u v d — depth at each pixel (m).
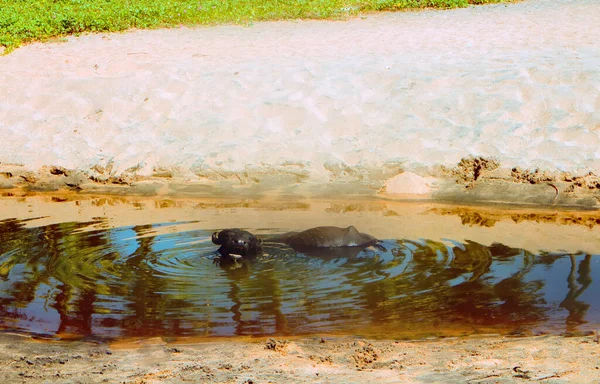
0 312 6.33
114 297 6.61
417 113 12.77
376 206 10.16
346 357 5.22
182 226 9.07
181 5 22.16
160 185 11.50
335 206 10.19
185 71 14.92
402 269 7.27
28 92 14.52
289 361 5.16
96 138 13.05
